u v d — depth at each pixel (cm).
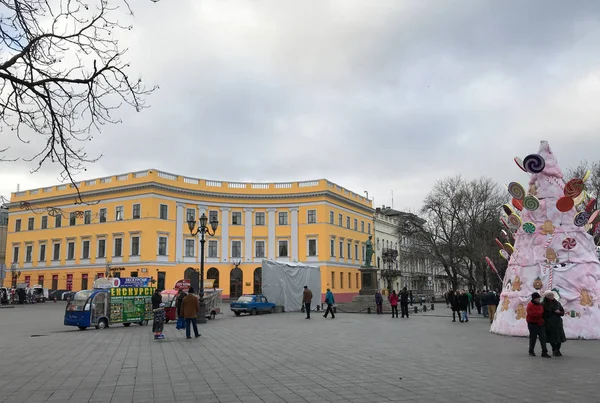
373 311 4028
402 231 6288
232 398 858
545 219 1950
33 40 777
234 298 6369
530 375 1070
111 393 903
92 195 6341
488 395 876
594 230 2014
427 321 2908
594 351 1462
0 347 1628
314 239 6581
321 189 6625
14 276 6875
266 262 4044
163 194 6069
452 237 5628
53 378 1059
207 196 6462
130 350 1533
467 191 5666
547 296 1374
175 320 2802
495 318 2069
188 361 1295
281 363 1252
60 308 4600
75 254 6456
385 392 902
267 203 6694
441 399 847
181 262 6153
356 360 1302
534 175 2022
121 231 6078
